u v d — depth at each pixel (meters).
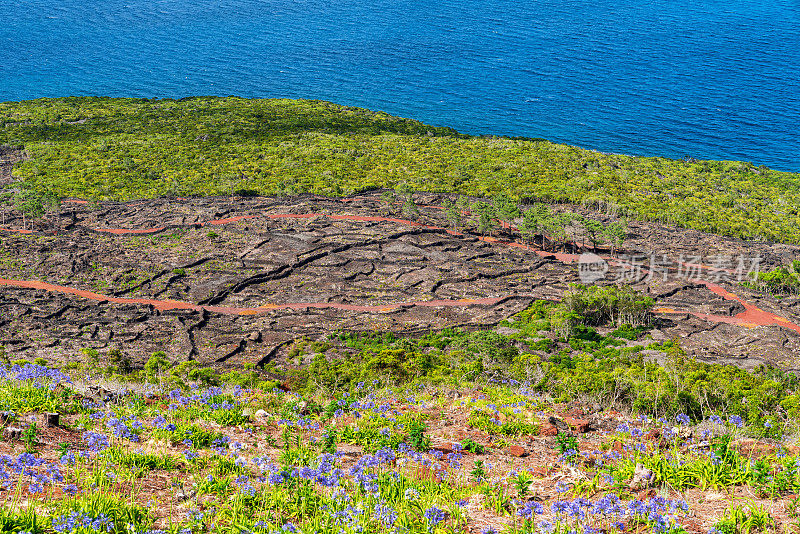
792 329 96.69
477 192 184.88
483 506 15.19
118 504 14.16
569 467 17.55
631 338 89.94
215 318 101.75
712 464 16.78
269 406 24.41
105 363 72.06
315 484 15.75
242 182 192.12
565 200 183.25
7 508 13.34
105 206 162.12
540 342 83.94
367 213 154.00
